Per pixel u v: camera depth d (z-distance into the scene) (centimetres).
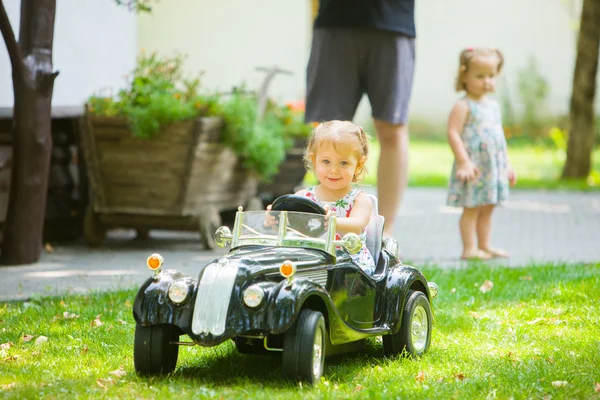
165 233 1260
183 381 523
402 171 993
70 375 539
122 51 1351
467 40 3369
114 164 1079
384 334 580
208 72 3391
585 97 2064
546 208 1597
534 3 3297
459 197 1036
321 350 523
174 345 546
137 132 1045
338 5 954
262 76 3388
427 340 627
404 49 970
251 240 573
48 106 967
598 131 2931
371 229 616
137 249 1108
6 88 1116
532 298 802
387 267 609
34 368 551
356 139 597
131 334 653
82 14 1248
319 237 563
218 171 1113
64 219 1167
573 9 2936
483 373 548
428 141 3216
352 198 605
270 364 575
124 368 557
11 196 973
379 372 556
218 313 498
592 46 2052
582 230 1330
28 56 948
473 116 1026
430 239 1234
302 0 3366
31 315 721
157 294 515
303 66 3391
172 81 1181
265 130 1179
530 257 1056
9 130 1071
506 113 3175
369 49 962
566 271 923
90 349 610
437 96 3394
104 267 977
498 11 3338
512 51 3319
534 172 2281
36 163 967
